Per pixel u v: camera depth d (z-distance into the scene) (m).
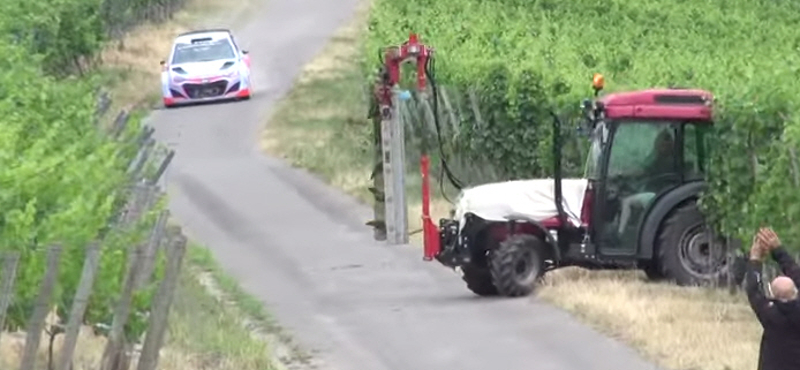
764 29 140.50
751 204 69.38
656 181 75.38
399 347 64.88
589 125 77.56
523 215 75.62
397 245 91.31
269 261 88.62
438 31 131.88
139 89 169.38
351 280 81.75
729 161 70.75
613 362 59.59
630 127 75.50
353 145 130.12
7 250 49.38
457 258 75.75
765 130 69.00
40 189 52.69
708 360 58.31
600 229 75.56
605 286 74.19
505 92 100.81
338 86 166.12
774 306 44.59
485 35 128.12
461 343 64.88
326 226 99.81
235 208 107.56
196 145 137.00
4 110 69.38
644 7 151.50
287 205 108.25
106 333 53.19
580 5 152.00
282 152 131.25
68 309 50.88
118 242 52.69
